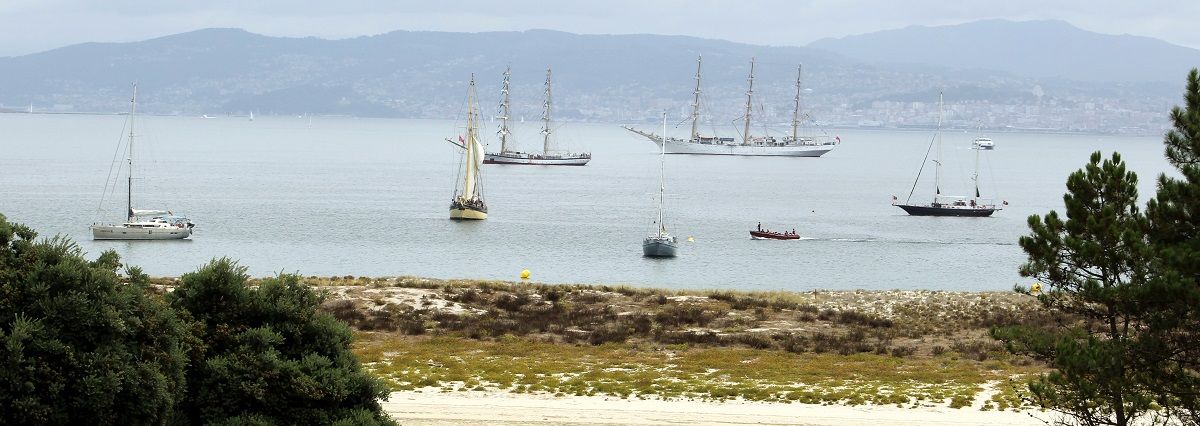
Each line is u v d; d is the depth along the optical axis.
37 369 48.00
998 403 84.50
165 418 52.31
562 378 94.06
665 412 81.06
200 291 60.97
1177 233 60.19
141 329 52.84
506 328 121.56
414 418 78.06
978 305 146.38
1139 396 57.25
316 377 59.72
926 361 105.69
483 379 92.38
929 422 79.12
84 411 48.91
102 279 51.91
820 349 111.75
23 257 51.53
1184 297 54.53
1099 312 63.44
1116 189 63.16
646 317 130.50
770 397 86.38
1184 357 59.38
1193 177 59.31
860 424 78.25
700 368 99.56
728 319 130.38
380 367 96.56
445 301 138.25
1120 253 60.47
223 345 59.53
